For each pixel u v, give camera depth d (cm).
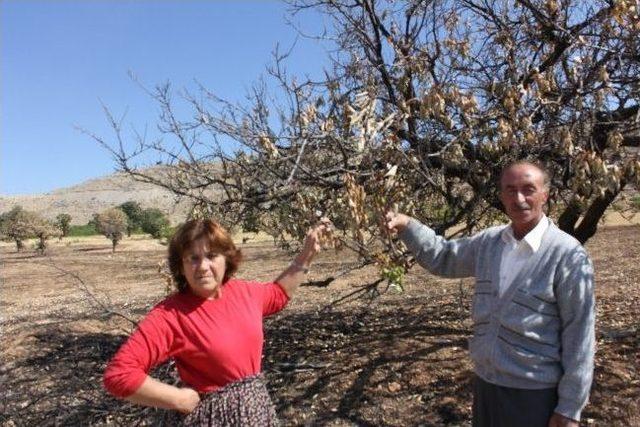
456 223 520
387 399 515
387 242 340
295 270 300
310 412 510
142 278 1609
